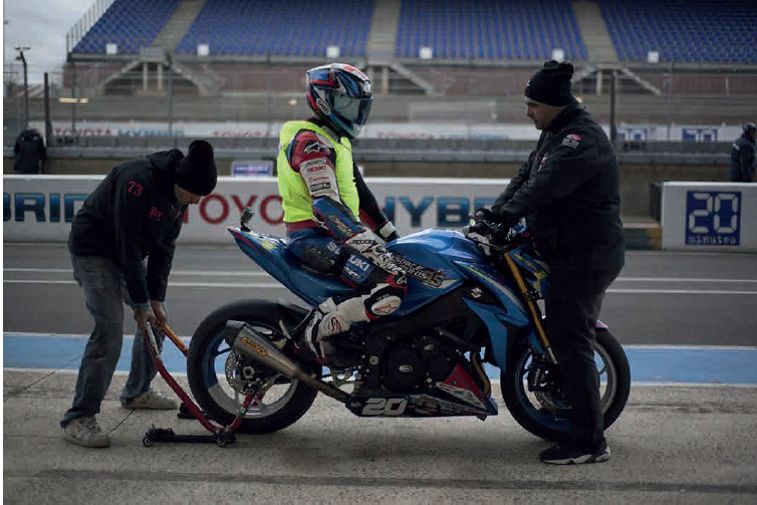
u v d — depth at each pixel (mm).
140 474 3949
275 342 4324
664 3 32844
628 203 20656
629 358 6379
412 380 4238
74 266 4309
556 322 4121
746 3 32875
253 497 3705
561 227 4125
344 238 4074
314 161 4133
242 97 24984
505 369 4328
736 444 4406
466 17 33219
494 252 4238
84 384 4285
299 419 4742
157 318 4500
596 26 32312
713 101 22797
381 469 4047
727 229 13172
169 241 4477
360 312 4082
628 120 23516
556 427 4422
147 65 29875
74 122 22750
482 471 4035
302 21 33062
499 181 12797
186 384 5426
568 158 3994
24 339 6746
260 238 4383
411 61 30234
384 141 22234
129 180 4125
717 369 6039
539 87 4129
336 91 4164
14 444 4301
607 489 3828
